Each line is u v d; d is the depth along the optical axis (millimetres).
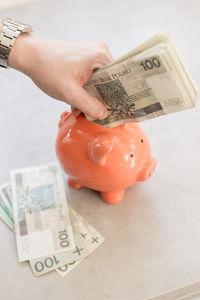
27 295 686
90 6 1349
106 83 590
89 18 1297
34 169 884
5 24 658
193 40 1146
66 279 700
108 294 674
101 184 708
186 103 558
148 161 712
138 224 765
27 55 647
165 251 719
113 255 723
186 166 852
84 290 683
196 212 771
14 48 647
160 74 534
